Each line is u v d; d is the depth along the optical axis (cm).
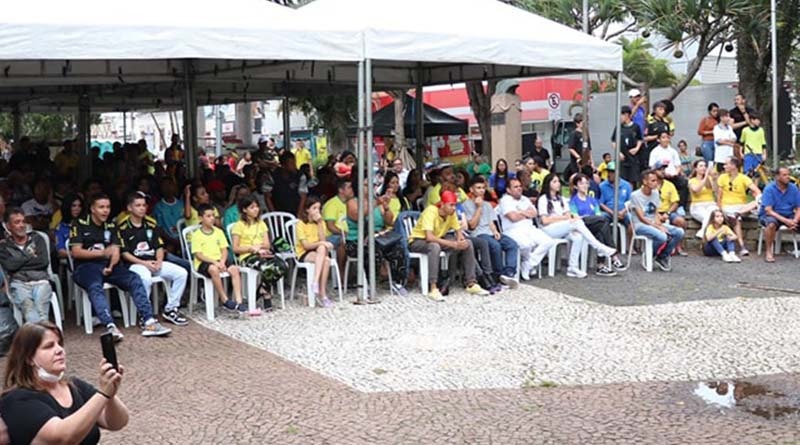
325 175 1336
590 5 1988
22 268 857
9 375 387
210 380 725
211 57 928
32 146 1898
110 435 594
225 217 1095
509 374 735
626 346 822
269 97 2042
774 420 608
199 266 959
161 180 1258
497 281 1116
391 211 1127
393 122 2525
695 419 613
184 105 1413
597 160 2341
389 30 1013
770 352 795
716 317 938
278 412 641
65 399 396
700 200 1421
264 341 857
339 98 2803
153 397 680
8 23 844
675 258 1363
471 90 2188
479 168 1847
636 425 602
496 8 1241
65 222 1012
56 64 1302
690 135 2197
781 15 1770
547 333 876
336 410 644
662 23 1781
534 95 2834
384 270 1111
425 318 948
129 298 929
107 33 882
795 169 1616
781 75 1838
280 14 1044
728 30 1856
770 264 1288
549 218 1205
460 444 570
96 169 1747
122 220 934
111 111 2419
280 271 976
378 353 807
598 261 1260
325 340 857
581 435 584
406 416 629
